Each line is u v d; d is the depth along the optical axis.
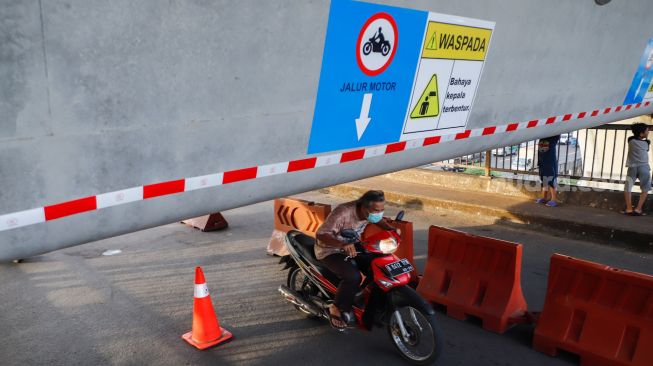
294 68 2.46
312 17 2.42
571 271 4.96
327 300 5.26
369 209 4.49
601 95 4.94
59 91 1.79
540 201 9.80
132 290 6.64
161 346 5.23
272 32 2.31
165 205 2.23
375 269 4.66
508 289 5.47
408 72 3.02
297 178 2.74
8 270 7.38
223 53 2.19
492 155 11.88
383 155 3.14
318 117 2.68
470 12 3.19
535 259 7.62
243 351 5.11
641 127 8.54
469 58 3.36
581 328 4.85
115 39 1.87
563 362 4.88
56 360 5.00
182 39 2.04
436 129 3.40
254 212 10.45
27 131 1.75
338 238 4.65
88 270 7.37
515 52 3.70
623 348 4.57
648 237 7.78
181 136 2.18
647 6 4.65
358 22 2.62
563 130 4.78
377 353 5.04
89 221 2.01
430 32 3.01
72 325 5.71
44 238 1.91
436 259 6.14
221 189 2.41
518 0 3.43
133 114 2.00
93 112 1.89
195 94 2.16
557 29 3.94
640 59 5.14
